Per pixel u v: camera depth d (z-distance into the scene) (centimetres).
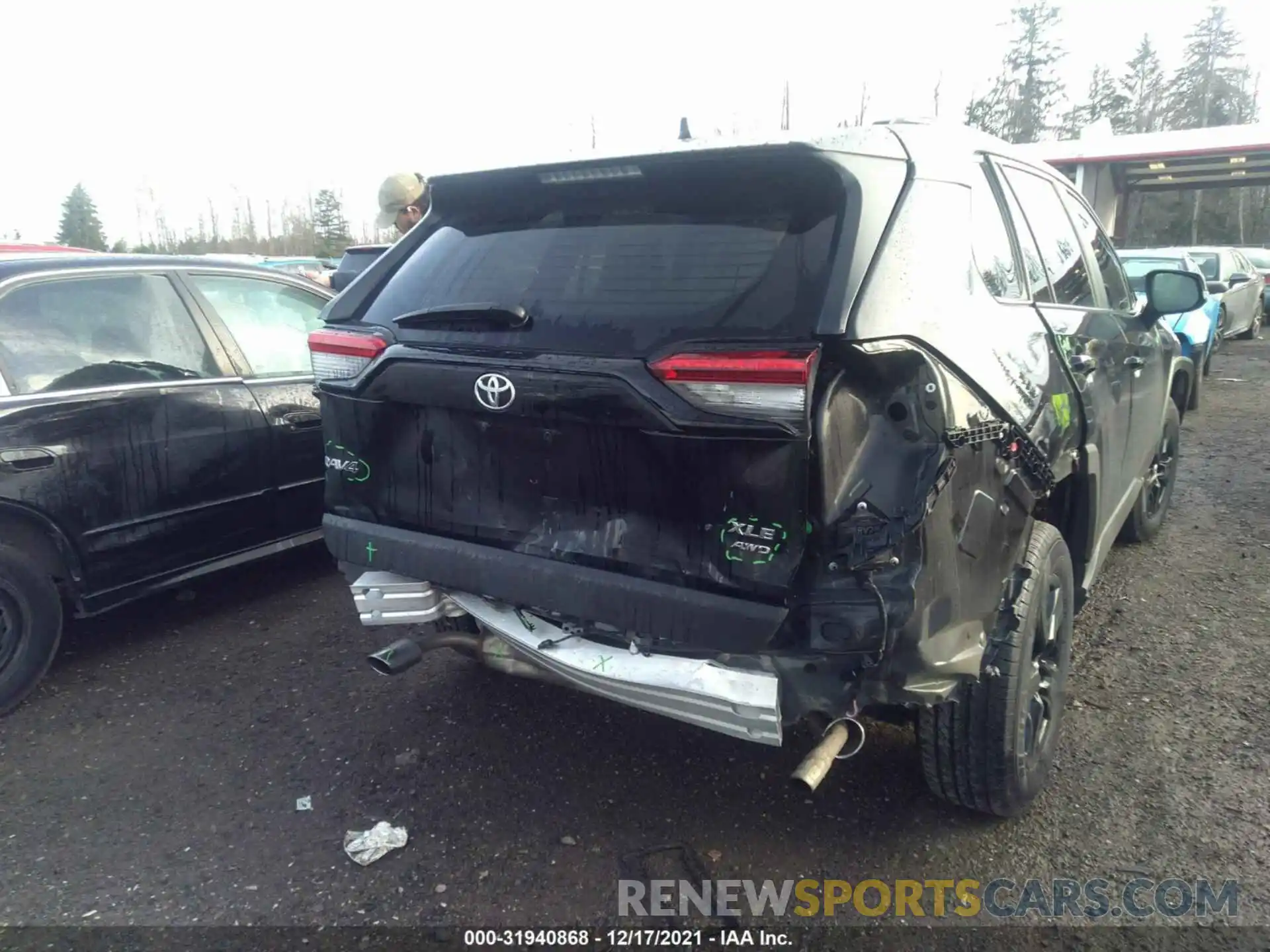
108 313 405
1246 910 250
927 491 212
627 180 252
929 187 251
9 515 362
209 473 421
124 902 261
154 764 330
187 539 418
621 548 237
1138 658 390
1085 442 322
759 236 231
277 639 430
